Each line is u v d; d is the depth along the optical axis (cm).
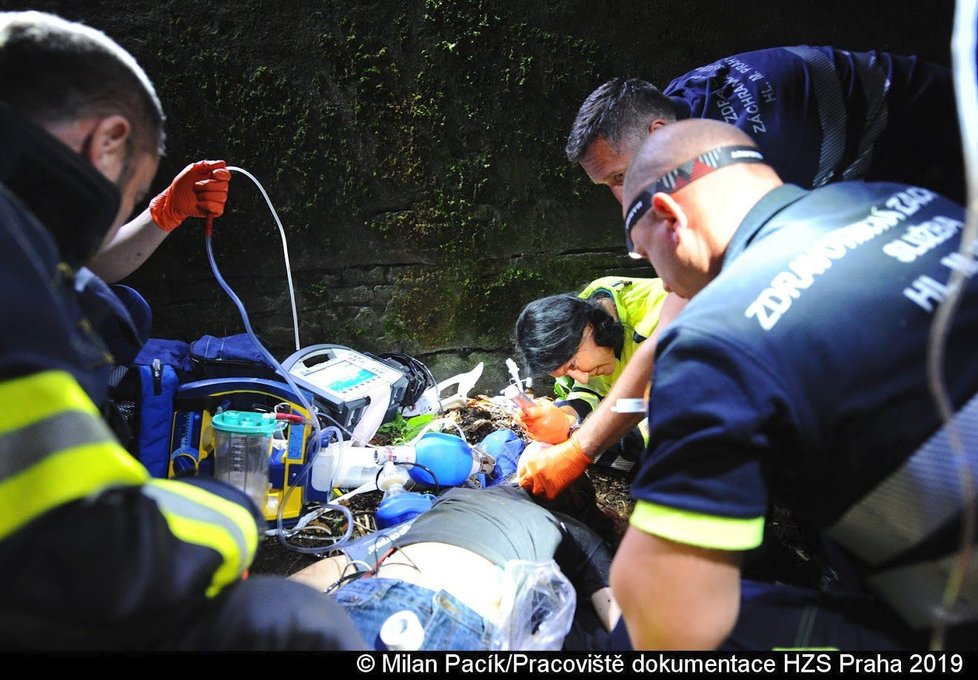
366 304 306
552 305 212
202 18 262
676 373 98
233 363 230
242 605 92
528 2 276
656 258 123
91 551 68
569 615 151
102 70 89
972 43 53
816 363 93
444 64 278
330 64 272
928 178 206
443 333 315
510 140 292
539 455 187
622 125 178
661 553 98
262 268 294
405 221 297
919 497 94
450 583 151
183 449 210
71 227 88
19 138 81
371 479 222
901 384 92
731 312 97
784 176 191
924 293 94
